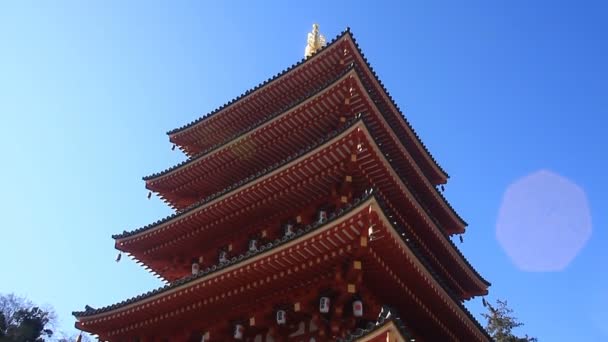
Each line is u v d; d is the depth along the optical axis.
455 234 32.53
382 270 18.58
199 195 32.25
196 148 35.47
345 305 18.72
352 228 17.44
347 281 18.28
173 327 23.53
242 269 19.94
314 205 24.50
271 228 25.52
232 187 25.22
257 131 28.34
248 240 26.47
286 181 23.92
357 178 23.30
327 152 22.58
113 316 24.17
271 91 31.91
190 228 27.34
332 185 23.67
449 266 28.25
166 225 27.53
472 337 23.55
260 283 20.14
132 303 23.45
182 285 21.77
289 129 28.08
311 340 19.36
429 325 22.12
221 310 21.86
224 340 21.59
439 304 20.89
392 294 19.95
